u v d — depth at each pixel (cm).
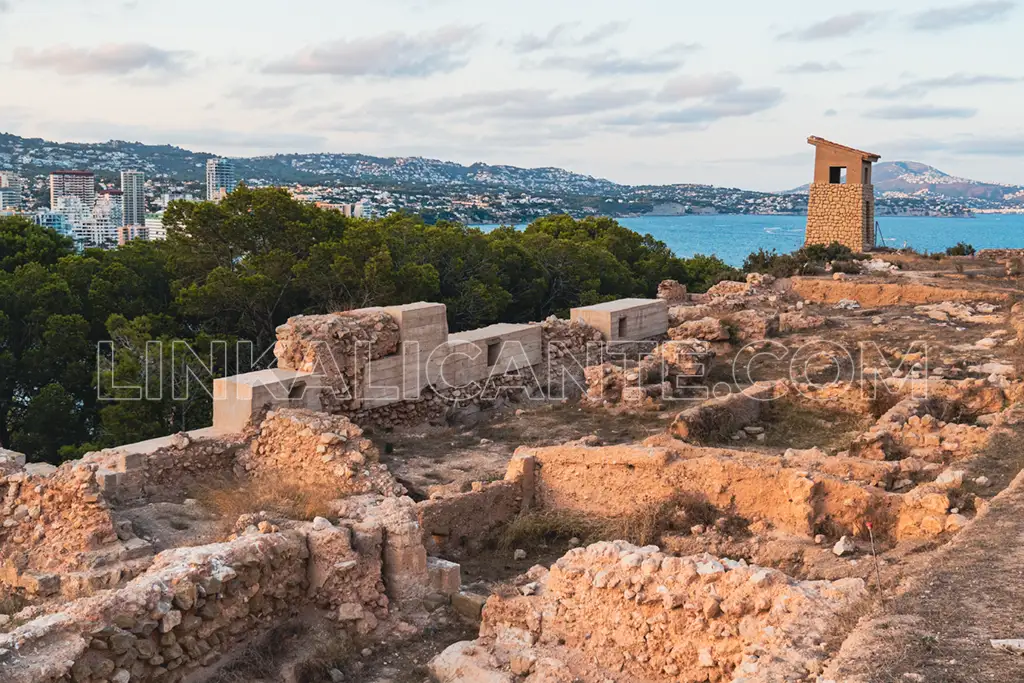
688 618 1148
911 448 2009
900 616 1020
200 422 3023
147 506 1748
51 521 1545
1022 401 2308
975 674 874
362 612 1362
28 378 3384
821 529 1606
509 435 2467
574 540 1748
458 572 1507
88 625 1075
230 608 1241
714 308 3978
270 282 3647
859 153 6222
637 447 1850
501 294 4278
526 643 1248
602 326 3319
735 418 2403
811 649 1009
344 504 1562
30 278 3606
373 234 4131
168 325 3569
